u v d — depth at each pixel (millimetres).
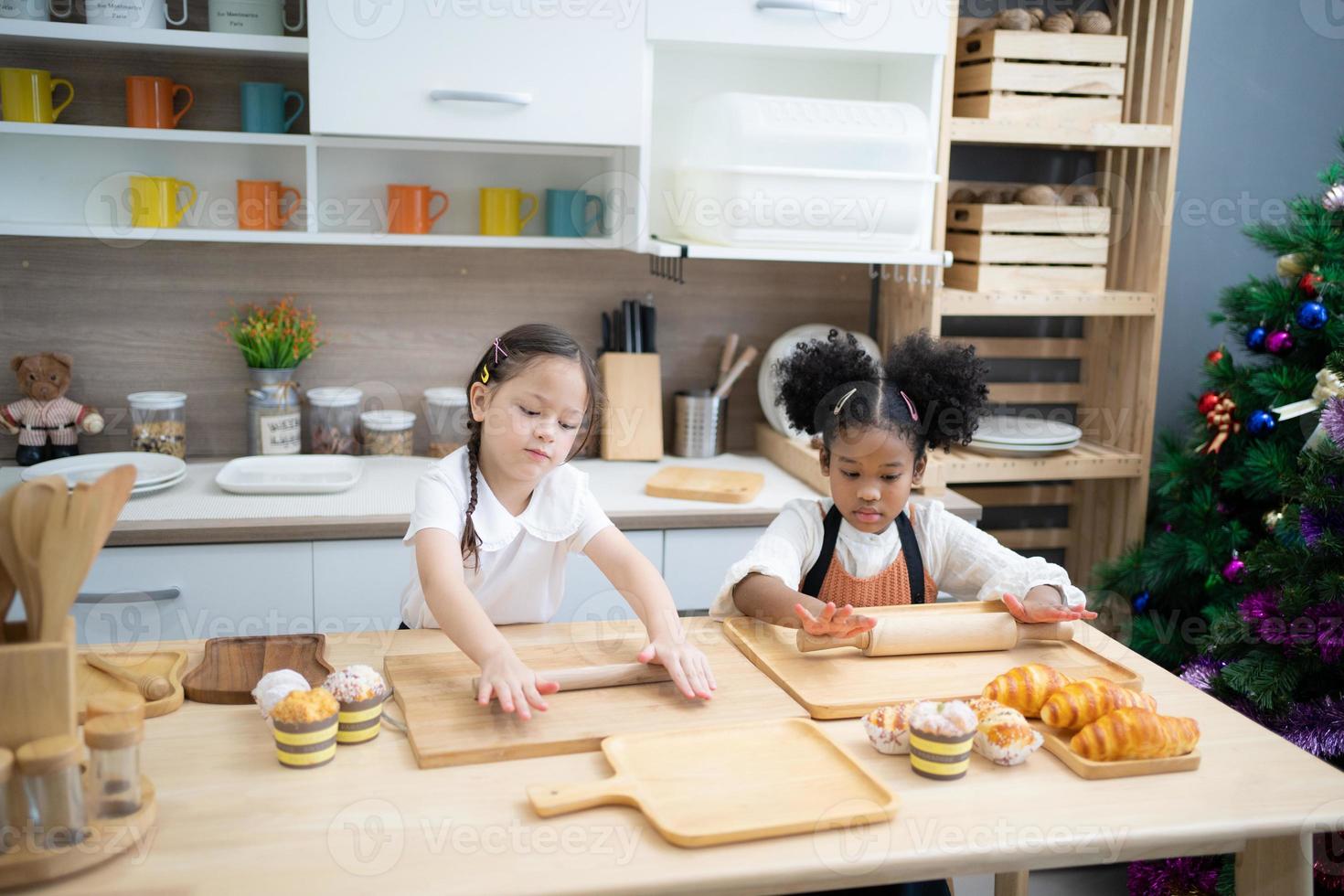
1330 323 1956
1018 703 1170
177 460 2227
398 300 2482
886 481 1512
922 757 1046
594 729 1110
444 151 2434
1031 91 2289
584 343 2578
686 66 2441
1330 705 1793
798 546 1591
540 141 2133
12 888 825
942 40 2223
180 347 2412
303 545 2010
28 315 2336
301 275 2434
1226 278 2676
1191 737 1086
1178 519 2318
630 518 2111
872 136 2199
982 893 2129
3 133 2225
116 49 2236
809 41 2178
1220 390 2191
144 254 2357
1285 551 1835
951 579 1647
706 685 1200
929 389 1582
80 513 884
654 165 2480
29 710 878
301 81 2340
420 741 1062
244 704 1176
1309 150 2652
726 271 2611
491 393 1368
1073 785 1044
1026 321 2639
